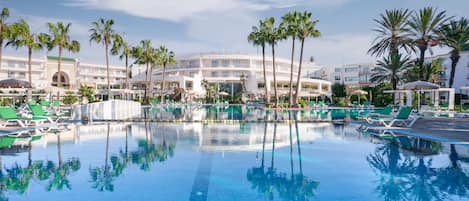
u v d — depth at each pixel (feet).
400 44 95.66
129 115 69.82
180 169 19.84
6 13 91.86
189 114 76.54
